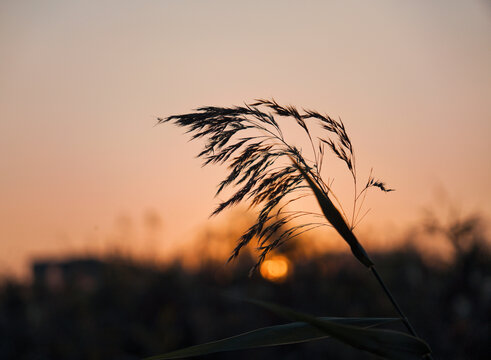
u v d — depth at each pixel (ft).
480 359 13.75
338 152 4.79
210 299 18.57
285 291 18.30
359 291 18.26
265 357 14.92
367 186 4.83
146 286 19.70
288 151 4.76
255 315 17.56
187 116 4.71
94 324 17.89
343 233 4.70
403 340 4.12
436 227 18.10
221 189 4.63
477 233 18.24
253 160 4.66
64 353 16.29
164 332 16.03
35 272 22.39
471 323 15.33
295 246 19.22
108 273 20.77
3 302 20.53
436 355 14.29
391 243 20.67
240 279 19.51
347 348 14.40
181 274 20.11
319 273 19.17
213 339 16.10
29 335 17.74
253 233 4.57
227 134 4.69
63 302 19.77
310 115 4.76
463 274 17.70
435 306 16.72
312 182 4.54
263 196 4.61
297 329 4.71
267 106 4.75
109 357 15.97
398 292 17.97
